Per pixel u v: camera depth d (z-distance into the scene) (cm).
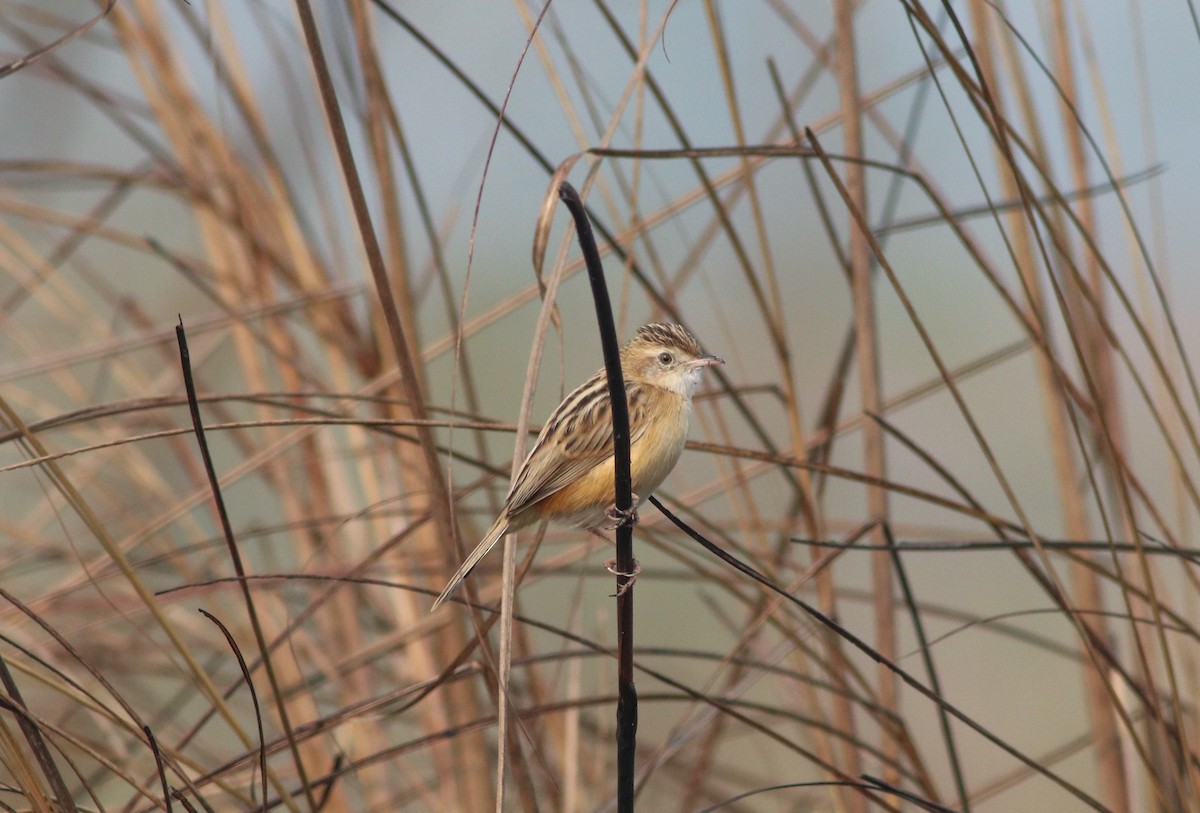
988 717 1739
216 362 1559
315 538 1186
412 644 1146
